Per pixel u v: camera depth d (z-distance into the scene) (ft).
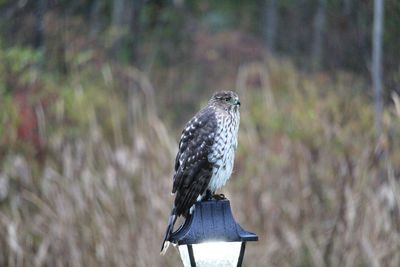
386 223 41.47
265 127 52.13
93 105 46.83
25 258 41.39
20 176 43.27
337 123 48.85
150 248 40.27
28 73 53.16
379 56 45.27
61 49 64.80
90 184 41.27
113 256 40.09
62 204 41.22
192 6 84.69
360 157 44.16
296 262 44.39
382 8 46.14
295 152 48.32
